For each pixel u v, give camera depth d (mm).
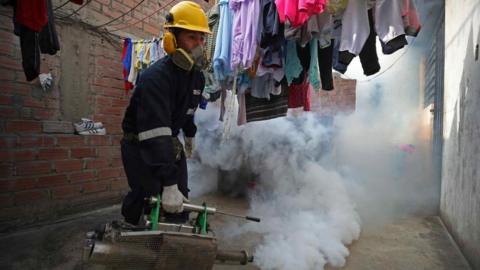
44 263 2389
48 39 2307
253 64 2680
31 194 3170
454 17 3445
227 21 2602
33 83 3168
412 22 1992
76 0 2229
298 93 3166
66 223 3289
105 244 1366
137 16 4387
